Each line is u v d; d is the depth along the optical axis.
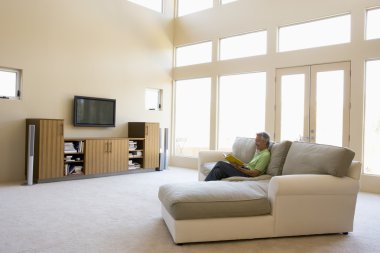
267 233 2.68
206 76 7.00
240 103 6.55
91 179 5.48
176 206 2.49
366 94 4.99
